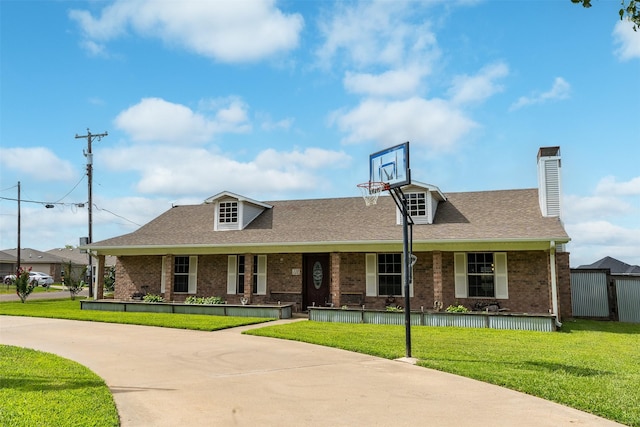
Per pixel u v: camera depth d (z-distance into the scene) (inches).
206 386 294.2
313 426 220.5
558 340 503.2
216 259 880.9
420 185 781.3
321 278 823.7
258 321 663.1
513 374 324.5
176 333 544.7
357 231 782.5
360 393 279.7
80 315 716.7
